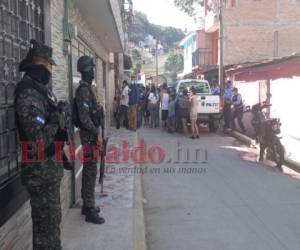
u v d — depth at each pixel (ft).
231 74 67.26
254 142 42.24
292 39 85.51
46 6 14.87
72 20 23.34
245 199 23.26
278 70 43.11
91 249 15.12
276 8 85.05
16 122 10.40
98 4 25.81
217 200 23.12
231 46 85.66
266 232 18.11
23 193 11.75
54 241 10.94
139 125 63.00
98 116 17.40
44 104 10.37
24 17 12.73
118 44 50.21
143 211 21.20
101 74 46.96
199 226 18.95
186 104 51.24
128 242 15.79
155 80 197.98
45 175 10.57
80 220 18.21
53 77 16.78
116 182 25.41
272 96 44.55
